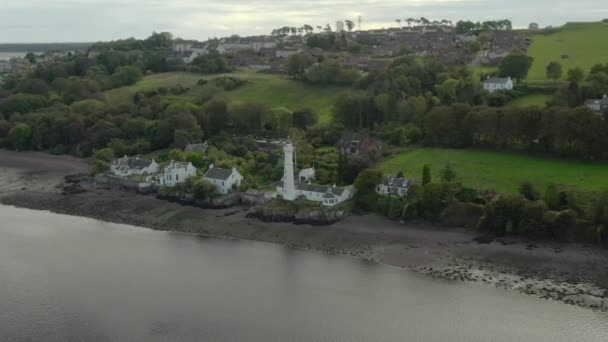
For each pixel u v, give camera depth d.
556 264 119.25
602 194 131.88
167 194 175.12
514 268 119.00
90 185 195.12
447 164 161.25
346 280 117.44
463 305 105.06
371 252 131.50
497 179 157.12
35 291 114.12
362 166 170.12
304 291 112.81
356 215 153.62
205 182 168.25
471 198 145.62
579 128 164.12
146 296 111.25
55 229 153.62
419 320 100.44
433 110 195.25
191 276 120.56
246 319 102.00
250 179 177.12
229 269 124.12
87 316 103.69
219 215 159.62
